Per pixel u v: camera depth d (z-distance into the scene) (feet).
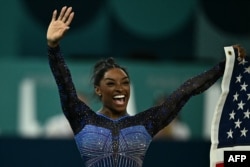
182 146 92.94
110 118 56.49
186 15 136.26
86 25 134.72
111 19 135.64
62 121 113.80
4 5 131.23
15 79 120.88
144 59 134.51
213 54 137.90
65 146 92.12
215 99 121.70
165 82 122.93
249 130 58.44
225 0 141.49
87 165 55.98
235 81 58.34
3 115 120.47
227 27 139.13
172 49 136.15
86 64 119.65
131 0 135.44
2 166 92.12
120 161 55.52
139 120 56.75
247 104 58.54
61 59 55.16
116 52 135.33
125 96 56.54
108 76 56.34
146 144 56.49
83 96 110.32
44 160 92.12
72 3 134.31
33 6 132.67
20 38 131.75
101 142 55.52
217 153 58.18
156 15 135.54
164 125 57.47
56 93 120.57
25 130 119.85
